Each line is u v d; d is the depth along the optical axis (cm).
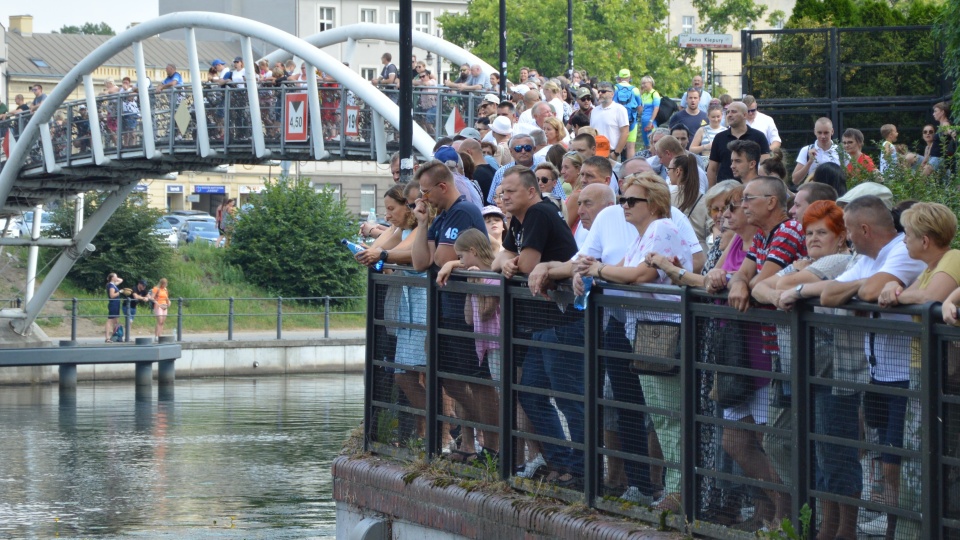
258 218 7606
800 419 964
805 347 961
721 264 1152
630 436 1134
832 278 967
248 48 4297
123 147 4806
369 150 4178
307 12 12581
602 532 1113
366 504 1499
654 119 3325
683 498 1071
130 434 3912
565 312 1202
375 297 1545
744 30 2789
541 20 10731
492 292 1301
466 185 1541
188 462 3394
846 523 934
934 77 2688
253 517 2688
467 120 3891
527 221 1223
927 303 862
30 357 5109
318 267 7500
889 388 896
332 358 6138
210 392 5178
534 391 1250
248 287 7469
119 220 7250
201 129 4472
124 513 2753
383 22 12738
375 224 1919
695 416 1066
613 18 11000
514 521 1228
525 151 1766
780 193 1031
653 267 1095
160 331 6169
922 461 871
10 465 3350
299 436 3866
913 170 1856
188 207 11681
